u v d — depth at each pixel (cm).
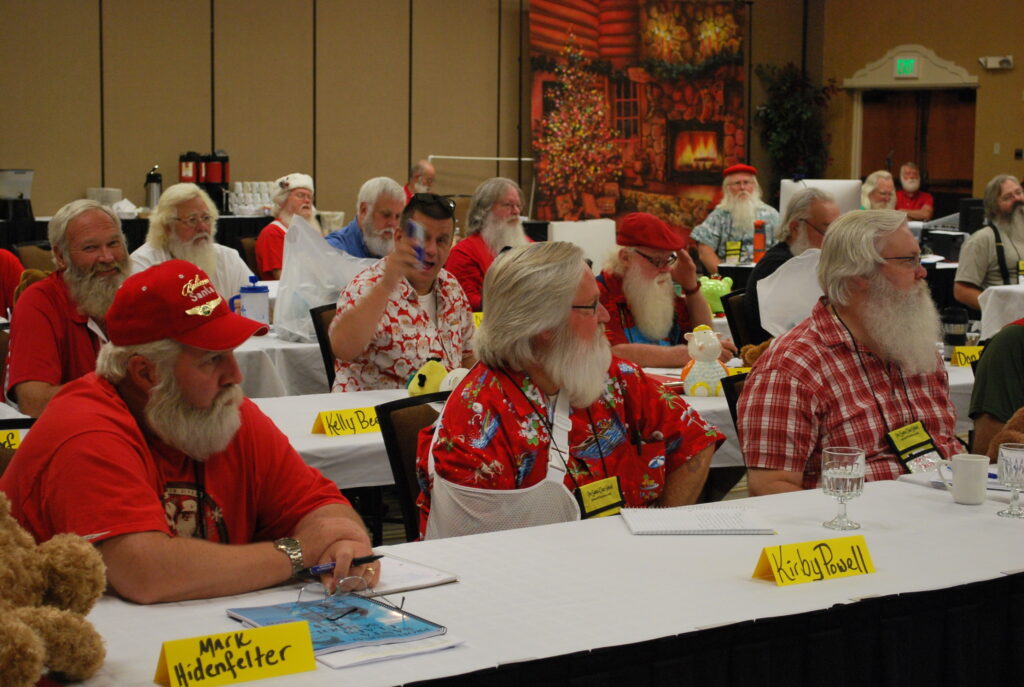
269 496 218
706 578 202
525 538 228
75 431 192
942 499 265
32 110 1140
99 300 387
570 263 252
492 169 1395
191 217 542
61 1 1145
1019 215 748
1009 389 346
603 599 189
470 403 253
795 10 1567
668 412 277
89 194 1155
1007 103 1456
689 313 517
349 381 422
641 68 1423
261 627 163
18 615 145
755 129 1552
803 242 543
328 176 1306
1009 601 214
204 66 1223
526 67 1402
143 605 186
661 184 1447
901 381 309
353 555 199
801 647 187
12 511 193
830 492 239
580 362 253
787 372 301
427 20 1341
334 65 1297
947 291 872
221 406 201
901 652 198
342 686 151
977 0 1467
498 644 167
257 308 543
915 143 1565
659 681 172
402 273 402
